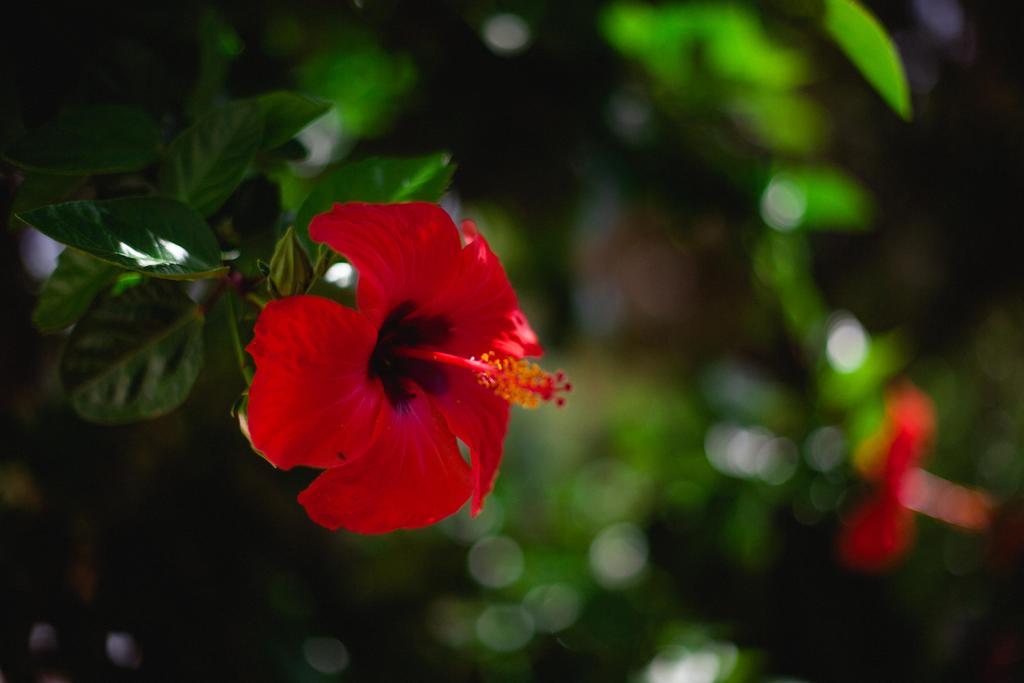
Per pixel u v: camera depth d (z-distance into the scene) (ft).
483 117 3.69
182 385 2.88
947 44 5.94
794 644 4.51
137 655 3.43
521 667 4.78
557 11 3.67
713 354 6.15
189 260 2.75
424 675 4.25
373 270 2.77
